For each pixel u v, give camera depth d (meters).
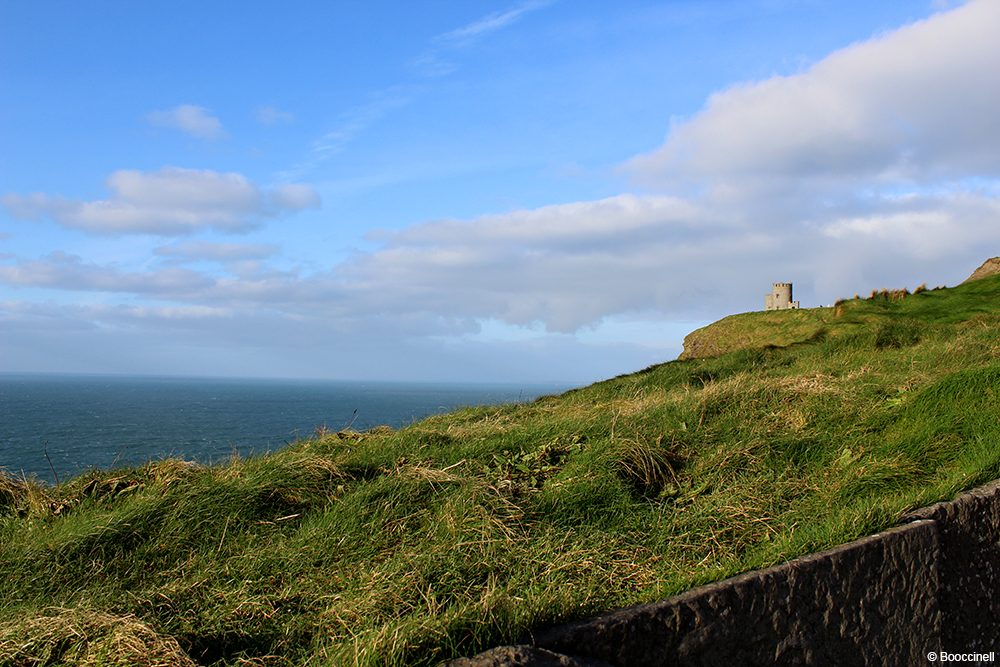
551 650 3.19
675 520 5.31
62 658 3.36
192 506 5.14
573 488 5.55
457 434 7.31
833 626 4.17
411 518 5.15
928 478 6.12
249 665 3.48
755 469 6.34
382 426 8.81
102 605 3.91
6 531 5.34
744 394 8.09
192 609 3.93
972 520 5.18
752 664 3.84
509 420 8.98
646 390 12.03
